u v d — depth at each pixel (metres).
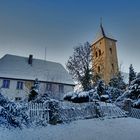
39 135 8.86
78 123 12.24
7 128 9.19
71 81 33.97
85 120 13.31
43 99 14.37
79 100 18.09
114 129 10.68
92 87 28.44
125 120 13.91
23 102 12.06
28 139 8.08
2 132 8.51
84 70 32.00
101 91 22.30
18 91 28.81
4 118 9.77
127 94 20.95
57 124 11.73
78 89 32.88
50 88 31.36
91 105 14.98
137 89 19.95
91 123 12.38
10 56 33.81
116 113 15.58
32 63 34.66
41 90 29.86
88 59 33.34
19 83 29.53
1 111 9.81
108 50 49.84
